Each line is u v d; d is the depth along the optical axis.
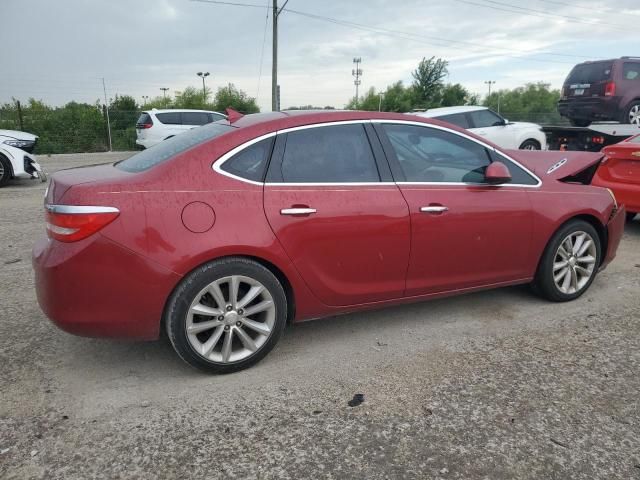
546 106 64.94
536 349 3.49
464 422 2.68
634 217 7.66
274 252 3.05
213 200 2.94
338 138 3.37
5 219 7.38
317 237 3.18
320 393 2.95
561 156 4.81
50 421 2.67
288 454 2.44
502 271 3.93
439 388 3.00
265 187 3.09
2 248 5.82
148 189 2.85
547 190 4.06
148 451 2.45
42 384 3.02
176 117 17.77
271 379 3.10
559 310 4.16
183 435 2.57
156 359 3.34
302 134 3.27
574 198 4.16
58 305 2.79
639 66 12.45
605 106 12.39
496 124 12.07
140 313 2.85
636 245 6.18
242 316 3.08
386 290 3.49
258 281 3.06
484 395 2.93
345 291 3.37
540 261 4.14
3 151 10.47
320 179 3.25
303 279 3.20
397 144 3.55
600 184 6.67
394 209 3.38
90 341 3.56
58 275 2.74
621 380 3.09
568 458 2.43
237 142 3.10
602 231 4.44
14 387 2.98
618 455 2.45
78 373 3.15
